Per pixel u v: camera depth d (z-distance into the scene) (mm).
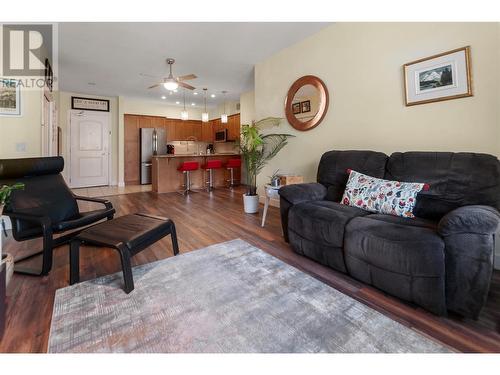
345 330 1407
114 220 2260
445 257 1472
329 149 3396
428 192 2021
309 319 1497
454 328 1416
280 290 1805
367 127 2938
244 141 4230
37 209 2352
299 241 2328
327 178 2803
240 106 6945
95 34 3393
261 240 2801
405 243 1579
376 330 1405
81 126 6777
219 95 6961
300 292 1779
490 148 2088
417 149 2527
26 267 2146
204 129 9062
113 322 1471
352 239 1863
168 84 4270
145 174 7742
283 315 1535
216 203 4840
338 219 2018
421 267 1514
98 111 6984
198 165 6289
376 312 1557
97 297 1720
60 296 1729
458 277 1445
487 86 2084
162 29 3283
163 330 1409
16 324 1446
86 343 1314
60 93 6422
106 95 6945
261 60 4379
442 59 2303
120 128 7168
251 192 4145
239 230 3160
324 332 1394
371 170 2461
